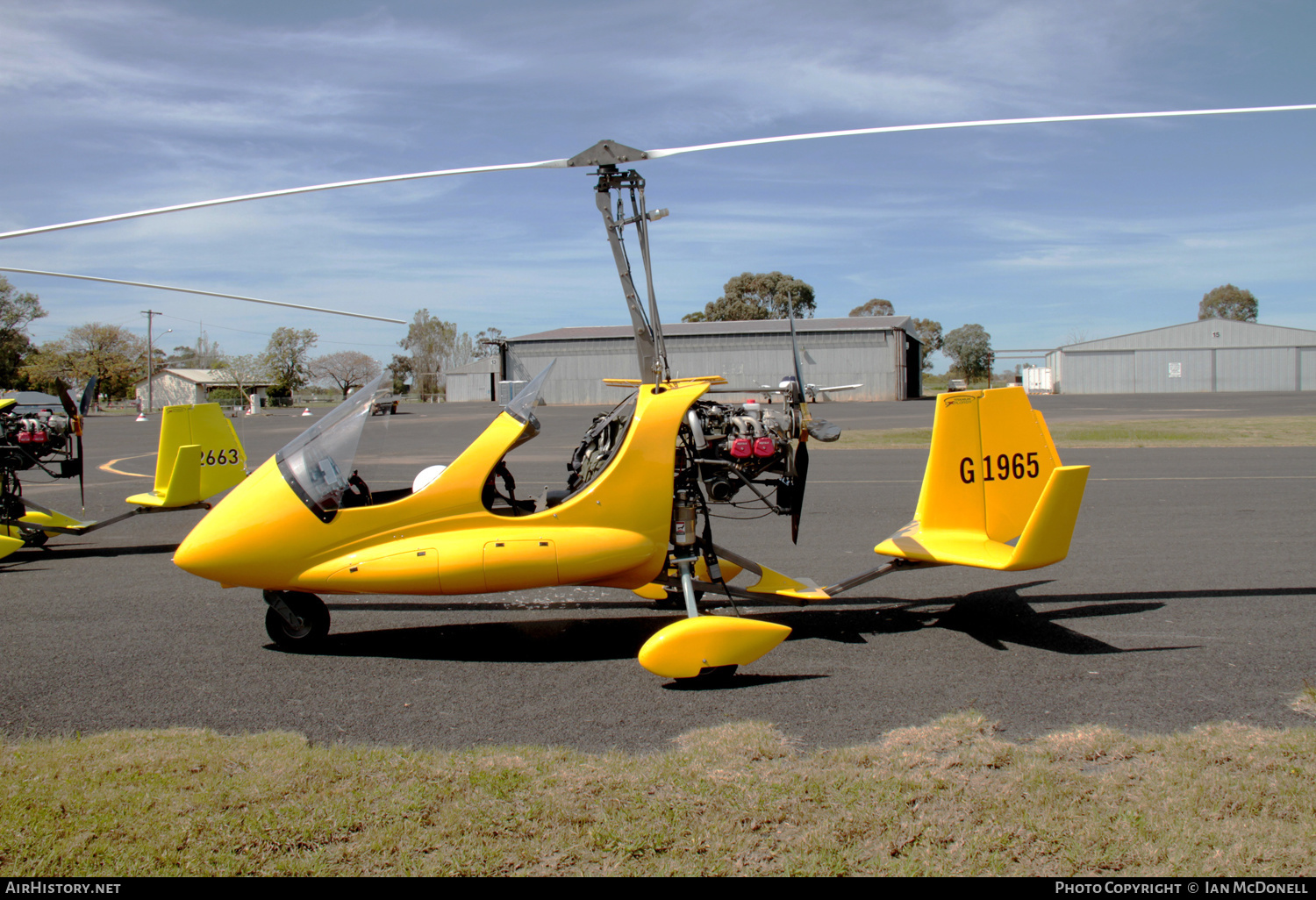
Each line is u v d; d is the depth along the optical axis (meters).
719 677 3.69
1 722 3.28
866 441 18.09
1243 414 25.84
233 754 2.85
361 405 4.47
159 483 7.61
